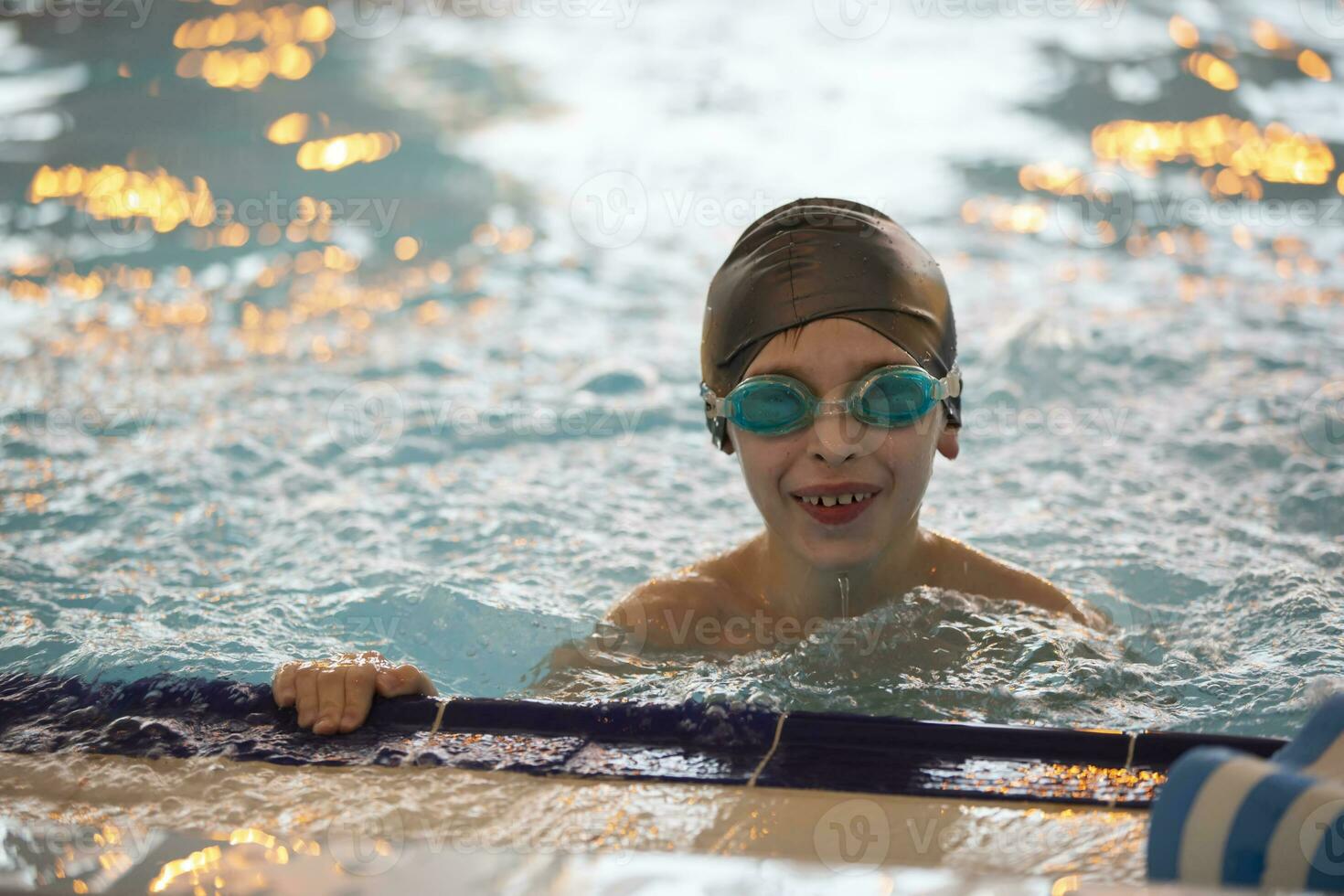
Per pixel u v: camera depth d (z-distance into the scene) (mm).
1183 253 4355
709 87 6176
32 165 5105
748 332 1906
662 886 1202
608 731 1544
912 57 6527
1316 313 3861
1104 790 1402
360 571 2490
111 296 4156
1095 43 6500
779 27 7113
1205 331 3746
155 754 1538
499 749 1531
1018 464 3016
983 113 5707
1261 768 1126
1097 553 2531
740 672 1916
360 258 4453
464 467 3051
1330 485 2791
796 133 5570
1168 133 5402
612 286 4285
